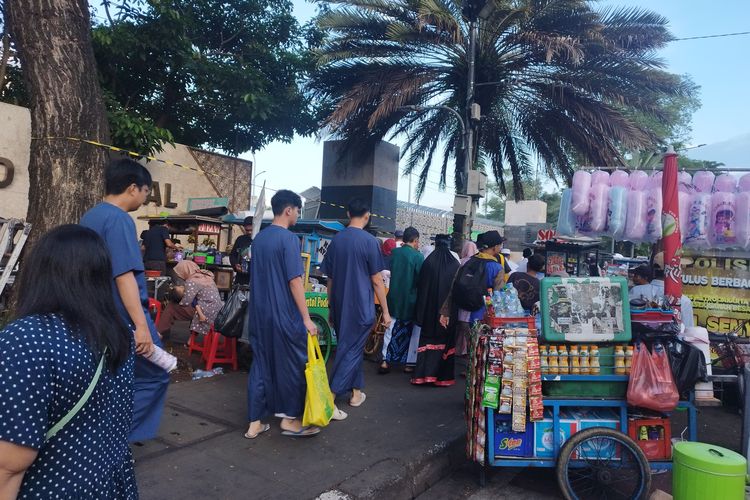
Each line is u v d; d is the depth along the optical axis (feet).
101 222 9.18
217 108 44.62
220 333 16.55
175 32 37.96
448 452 13.16
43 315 4.51
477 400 11.63
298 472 11.06
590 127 41.73
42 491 4.28
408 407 15.72
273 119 45.39
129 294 9.21
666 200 13.62
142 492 9.80
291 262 12.12
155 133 32.60
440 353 17.93
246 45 45.37
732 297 20.92
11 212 27.94
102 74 38.50
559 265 32.04
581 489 11.60
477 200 37.50
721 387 15.31
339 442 12.81
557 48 36.78
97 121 15.43
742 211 14.82
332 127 39.83
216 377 17.12
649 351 11.35
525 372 11.13
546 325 11.30
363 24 40.78
